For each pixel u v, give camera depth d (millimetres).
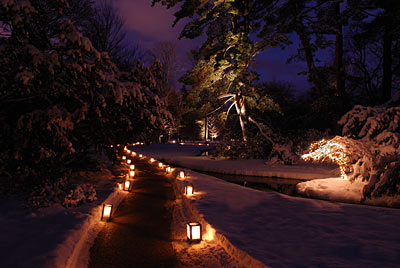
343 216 6684
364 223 6102
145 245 5016
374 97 29031
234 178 16969
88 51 6074
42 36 6258
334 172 16062
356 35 27406
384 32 23812
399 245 4727
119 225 6176
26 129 6043
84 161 10555
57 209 6457
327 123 25172
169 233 5688
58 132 6242
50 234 4812
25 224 5352
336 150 12609
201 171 20125
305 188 12398
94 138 8852
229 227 5566
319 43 23500
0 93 6293
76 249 4496
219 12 23344
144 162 22172
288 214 6809
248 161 23797
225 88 26188
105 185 9883
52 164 7336
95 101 7008
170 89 43875
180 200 8859
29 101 6859
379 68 28469
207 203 7738
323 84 25328
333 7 22297
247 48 22703
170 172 15688
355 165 11641
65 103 7203
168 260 4402
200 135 67375
